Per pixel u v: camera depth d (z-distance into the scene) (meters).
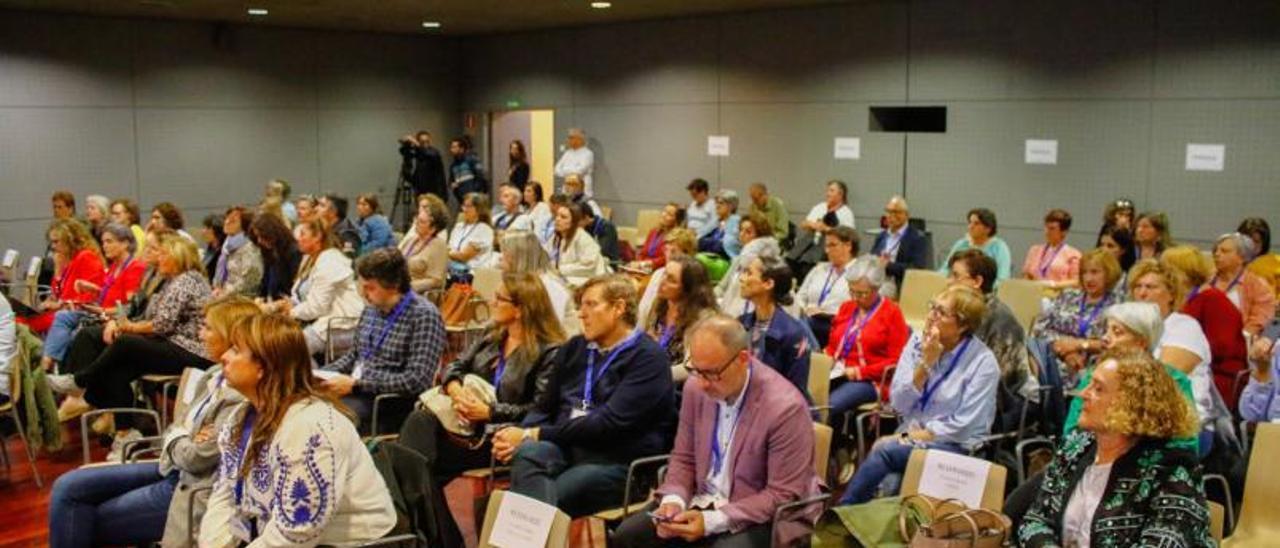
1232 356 4.94
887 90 9.99
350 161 13.59
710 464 3.38
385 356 4.60
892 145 10.03
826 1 10.01
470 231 9.17
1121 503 2.71
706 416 3.40
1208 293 5.02
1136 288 4.50
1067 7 8.74
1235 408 4.89
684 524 3.16
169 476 3.61
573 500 3.69
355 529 2.95
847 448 5.06
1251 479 3.38
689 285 4.57
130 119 11.88
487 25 12.55
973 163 9.49
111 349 5.64
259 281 6.95
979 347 4.07
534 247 5.85
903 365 4.26
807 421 3.27
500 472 4.16
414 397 4.62
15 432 5.61
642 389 3.79
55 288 7.47
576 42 12.83
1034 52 8.98
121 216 8.76
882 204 10.19
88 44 11.52
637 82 12.23
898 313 5.18
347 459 2.92
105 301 6.88
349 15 11.38
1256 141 7.85
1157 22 8.27
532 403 4.13
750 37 11.05
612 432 3.77
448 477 4.12
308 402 2.91
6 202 11.16
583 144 12.76
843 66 10.30
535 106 13.45
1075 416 3.75
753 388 3.31
